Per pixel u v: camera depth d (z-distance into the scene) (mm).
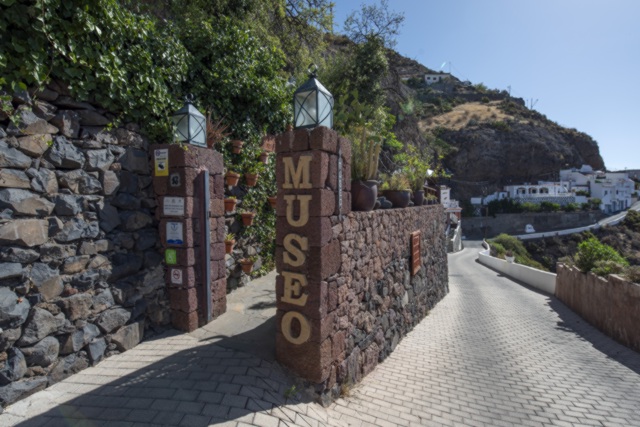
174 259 3621
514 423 3281
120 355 3102
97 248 3010
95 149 3037
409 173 8016
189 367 2900
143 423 2176
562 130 57781
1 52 2262
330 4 10281
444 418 3252
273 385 2801
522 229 45219
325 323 3029
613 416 3510
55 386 2582
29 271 2479
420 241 6902
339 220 3326
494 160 50688
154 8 5750
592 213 45062
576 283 8898
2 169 2330
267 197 6074
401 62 23641
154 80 3537
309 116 3129
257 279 5734
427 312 7543
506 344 5926
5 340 2320
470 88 74938
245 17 7168
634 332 5926
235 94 5109
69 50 2727
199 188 3711
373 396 3516
